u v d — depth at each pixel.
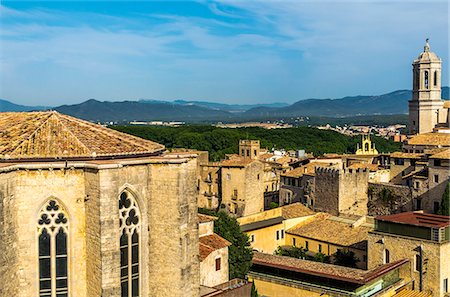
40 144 37.53
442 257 58.50
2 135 39.12
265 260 62.53
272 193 136.38
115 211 34.78
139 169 38.06
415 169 103.81
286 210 91.31
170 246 38.53
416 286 60.00
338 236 79.88
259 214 85.94
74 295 36.22
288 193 113.62
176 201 38.03
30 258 35.25
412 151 120.69
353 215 93.38
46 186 35.31
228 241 61.22
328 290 54.44
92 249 35.34
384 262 63.38
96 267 34.97
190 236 41.72
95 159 37.47
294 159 158.50
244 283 53.16
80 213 36.06
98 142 39.75
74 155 36.84
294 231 85.62
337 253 76.00
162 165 38.31
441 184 88.56
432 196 90.19
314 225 85.75
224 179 121.25
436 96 157.38
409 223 61.66
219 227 63.38
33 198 35.09
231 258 61.50
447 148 105.12
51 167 35.03
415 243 60.22
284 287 58.28
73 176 35.78
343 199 97.31
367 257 67.38
